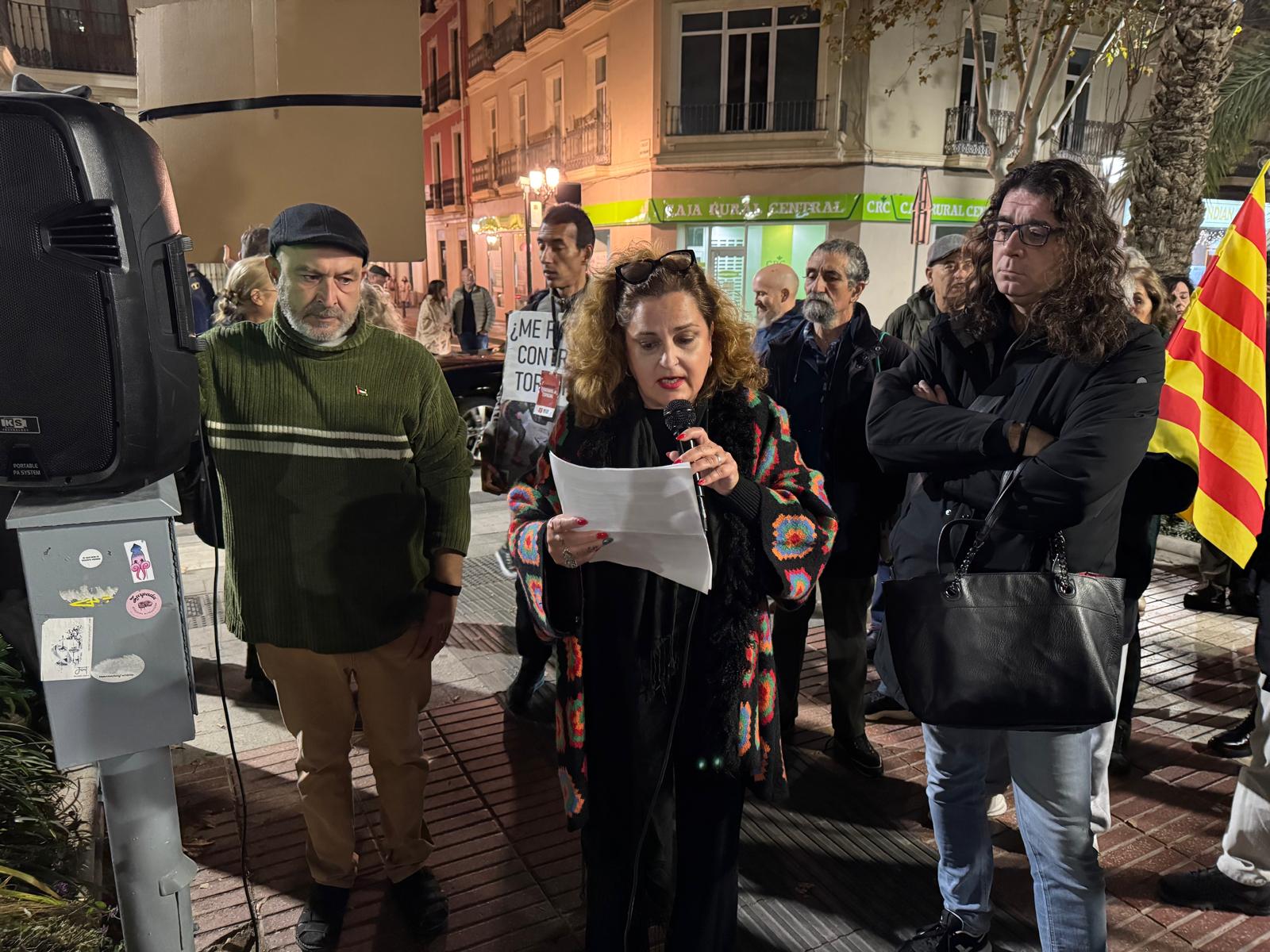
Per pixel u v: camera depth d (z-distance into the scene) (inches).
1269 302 100.8
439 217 1176.8
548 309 127.4
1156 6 372.8
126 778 54.6
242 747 124.0
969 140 641.6
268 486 79.1
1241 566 88.0
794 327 119.5
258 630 81.4
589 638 66.7
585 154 767.1
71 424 46.3
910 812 110.6
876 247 637.9
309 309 75.0
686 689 65.6
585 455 66.2
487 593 186.4
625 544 59.0
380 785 89.8
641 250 65.2
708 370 66.8
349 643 81.4
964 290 75.7
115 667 51.6
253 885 96.1
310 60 110.1
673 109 665.0
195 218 116.0
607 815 68.0
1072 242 65.0
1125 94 673.6
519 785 116.0
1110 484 62.8
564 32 772.0
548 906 93.5
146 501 50.3
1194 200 278.5
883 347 111.8
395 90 112.6
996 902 93.8
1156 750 125.9
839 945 87.9
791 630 119.0
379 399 79.1
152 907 57.2
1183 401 86.9
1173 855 102.2
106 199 44.2
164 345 48.4
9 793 89.4
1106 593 66.5
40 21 552.1
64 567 49.6
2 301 44.6
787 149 637.3
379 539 81.4
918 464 72.2
